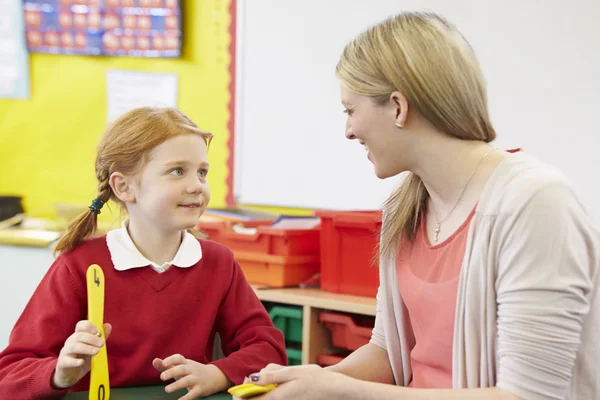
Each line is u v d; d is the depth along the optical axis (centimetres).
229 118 273
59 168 303
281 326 212
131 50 287
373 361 128
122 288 134
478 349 105
